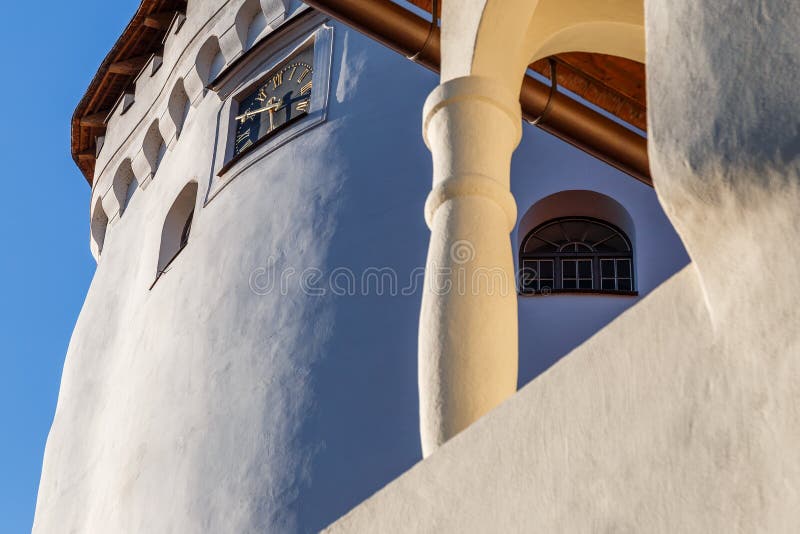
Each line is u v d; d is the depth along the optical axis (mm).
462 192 4953
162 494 13375
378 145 14227
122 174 20438
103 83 21422
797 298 2467
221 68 18078
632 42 6586
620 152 8164
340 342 12664
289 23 16547
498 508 3207
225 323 14031
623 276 12945
